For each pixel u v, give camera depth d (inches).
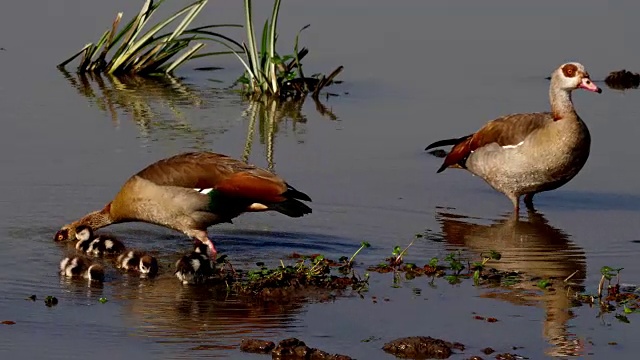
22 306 462.6
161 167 552.4
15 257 528.1
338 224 591.5
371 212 612.7
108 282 499.5
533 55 959.6
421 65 934.4
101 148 707.4
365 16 1064.8
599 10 1094.4
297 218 600.1
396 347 419.5
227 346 420.2
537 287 498.0
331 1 1102.4
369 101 840.3
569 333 441.1
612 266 530.3
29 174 652.7
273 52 864.3
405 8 1096.2
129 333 433.1
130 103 824.3
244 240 563.8
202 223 547.8
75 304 466.6
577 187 674.2
